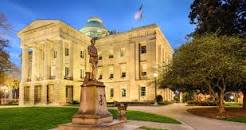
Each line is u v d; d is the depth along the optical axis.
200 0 31.58
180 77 26.73
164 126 16.97
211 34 27.89
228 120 21.70
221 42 25.28
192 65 25.80
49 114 21.09
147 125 16.88
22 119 18.27
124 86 55.50
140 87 53.09
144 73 53.28
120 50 57.28
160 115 24.00
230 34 29.44
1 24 30.89
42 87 54.16
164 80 30.77
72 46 56.34
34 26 55.91
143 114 23.47
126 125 15.06
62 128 12.20
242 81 25.67
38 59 56.88
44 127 15.20
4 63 33.22
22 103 56.38
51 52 55.31
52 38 53.12
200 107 34.94
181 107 35.09
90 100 12.84
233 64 23.45
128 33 56.03
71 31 56.09
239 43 25.58
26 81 57.41
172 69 28.06
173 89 32.91
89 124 12.34
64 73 54.53
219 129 16.58
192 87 30.41
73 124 12.46
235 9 29.66
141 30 54.09
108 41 59.19
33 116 19.91
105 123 12.80
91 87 12.94
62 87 52.34
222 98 26.09
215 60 24.20
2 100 63.81
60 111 23.28
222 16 28.97
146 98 51.69
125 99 54.81
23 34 57.84
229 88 29.31
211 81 26.80
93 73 13.39
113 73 57.84
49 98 53.72
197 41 26.73
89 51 13.58
